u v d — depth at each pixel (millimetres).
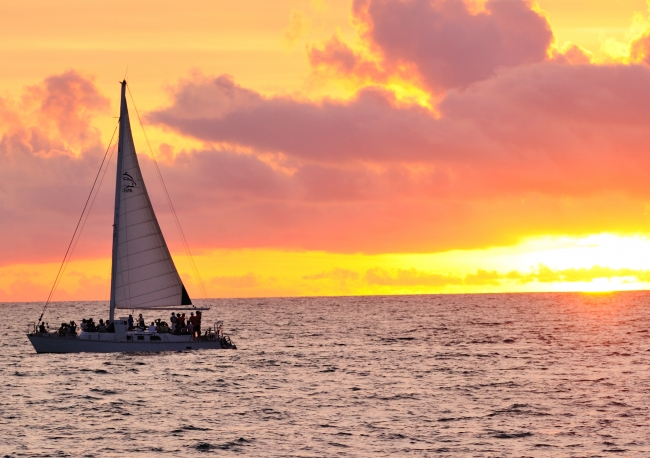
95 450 41188
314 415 49906
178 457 40031
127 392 58219
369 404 53625
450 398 55938
